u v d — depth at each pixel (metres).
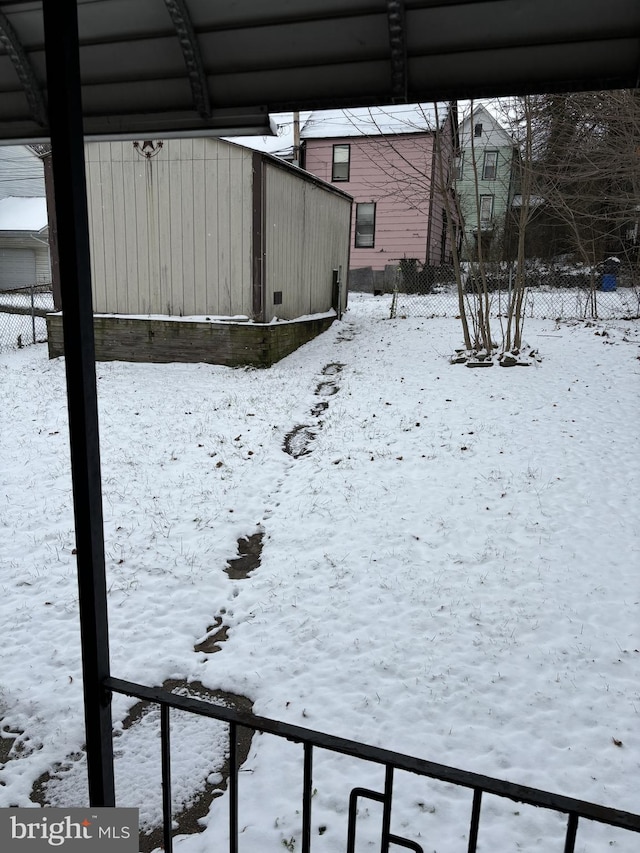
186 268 12.17
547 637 4.34
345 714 3.67
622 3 2.08
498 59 2.32
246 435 8.55
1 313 19.41
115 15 2.46
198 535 5.96
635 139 9.19
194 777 3.29
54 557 5.56
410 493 6.63
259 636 4.48
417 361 12.42
